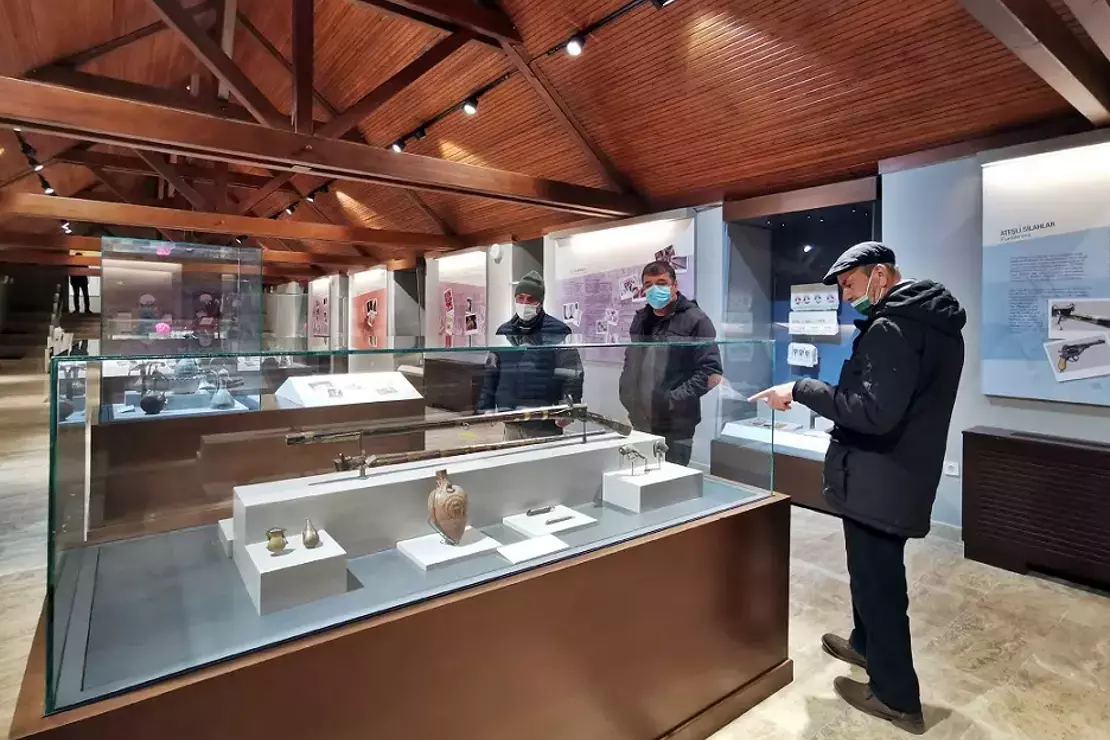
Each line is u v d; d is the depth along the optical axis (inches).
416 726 48.4
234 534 56.5
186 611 47.5
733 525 74.1
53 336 241.1
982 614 105.0
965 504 129.2
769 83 158.2
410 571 55.6
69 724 34.8
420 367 87.8
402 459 66.1
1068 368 123.6
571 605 58.1
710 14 150.2
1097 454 112.3
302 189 382.6
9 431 235.9
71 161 318.3
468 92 223.9
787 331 202.5
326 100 281.1
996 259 132.7
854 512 72.3
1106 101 109.8
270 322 207.2
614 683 62.4
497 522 66.7
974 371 139.3
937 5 122.0
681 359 88.4
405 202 334.0
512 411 80.9
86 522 59.4
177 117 146.0
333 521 56.6
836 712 77.5
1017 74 125.2
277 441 68.0
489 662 52.4
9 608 102.3
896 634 73.6
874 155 163.3
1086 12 81.5
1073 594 112.5
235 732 40.3
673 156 201.8
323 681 43.7
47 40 182.1
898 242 151.3
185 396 72.8
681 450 89.0
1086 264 120.6
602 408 83.7
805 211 175.5
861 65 141.3
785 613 83.1
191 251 160.4
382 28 217.6
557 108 205.6
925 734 73.6
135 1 181.8
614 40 170.7
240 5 230.7
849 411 68.9
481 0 177.2
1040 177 126.1
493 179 193.2
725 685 75.1
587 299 247.6
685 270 209.5
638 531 67.2
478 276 315.0
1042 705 79.8
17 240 384.2
